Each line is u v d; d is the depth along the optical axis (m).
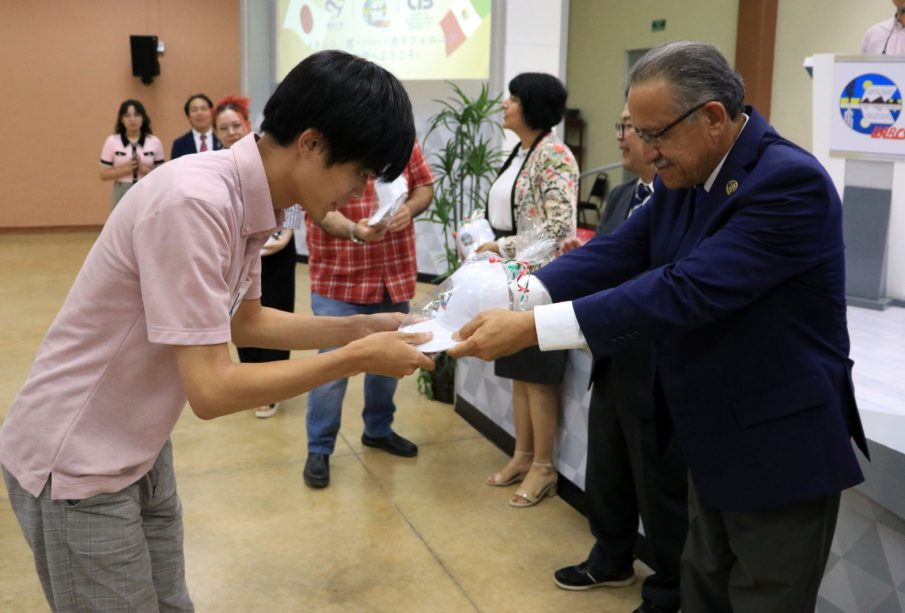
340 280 2.96
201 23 9.20
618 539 2.28
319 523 2.69
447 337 1.40
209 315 1.07
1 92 8.64
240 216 1.14
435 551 2.52
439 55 5.32
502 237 2.84
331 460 3.21
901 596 1.67
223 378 1.09
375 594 2.29
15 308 5.52
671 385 1.43
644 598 2.15
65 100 8.88
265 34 5.97
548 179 2.65
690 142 1.30
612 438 2.18
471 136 4.37
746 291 1.27
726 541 1.51
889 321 2.76
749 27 6.77
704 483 1.40
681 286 1.28
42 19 8.63
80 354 1.16
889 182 2.85
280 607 2.22
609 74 8.97
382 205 2.76
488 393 3.42
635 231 1.69
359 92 1.09
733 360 1.34
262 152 1.16
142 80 9.03
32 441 1.17
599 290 1.66
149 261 1.06
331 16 5.62
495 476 3.00
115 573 1.20
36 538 1.21
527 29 5.16
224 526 2.66
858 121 2.78
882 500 1.63
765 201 1.26
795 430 1.31
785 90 6.68
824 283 1.30
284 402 3.90
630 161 2.31
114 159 6.74
